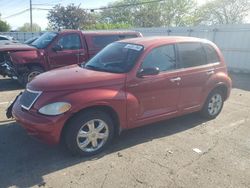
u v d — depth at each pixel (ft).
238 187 12.19
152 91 16.03
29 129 13.57
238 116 21.40
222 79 19.95
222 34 47.37
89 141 14.37
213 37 48.80
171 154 14.93
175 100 17.39
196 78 18.22
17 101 15.48
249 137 17.44
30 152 14.84
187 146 15.94
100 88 14.28
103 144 14.88
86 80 14.15
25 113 13.93
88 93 13.82
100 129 14.58
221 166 13.85
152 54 16.24
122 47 17.30
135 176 12.80
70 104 13.28
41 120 13.12
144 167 13.56
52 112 13.17
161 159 14.37
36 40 33.96
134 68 15.39
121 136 17.07
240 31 44.78
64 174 12.86
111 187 11.97
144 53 15.89
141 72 15.42
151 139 16.76
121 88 14.84
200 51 18.99
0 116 20.29
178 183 12.34
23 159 14.15
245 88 32.53
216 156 14.84
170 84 16.78
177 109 17.67
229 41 46.55
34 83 14.56
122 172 13.10
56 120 13.10
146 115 16.14
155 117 16.56
